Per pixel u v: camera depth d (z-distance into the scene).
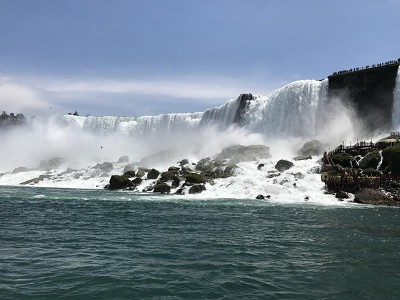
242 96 70.62
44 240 17.27
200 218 24.39
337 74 59.47
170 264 13.39
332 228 21.00
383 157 39.84
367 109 55.56
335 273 12.67
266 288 11.16
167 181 47.31
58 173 65.69
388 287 11.43
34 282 11.29
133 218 24.19
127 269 12.68
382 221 23.67
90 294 10.41
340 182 37.66
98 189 49.53
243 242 17.17
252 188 39.94
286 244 16.86
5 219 23.44
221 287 11.16
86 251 15.16
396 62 54.91
